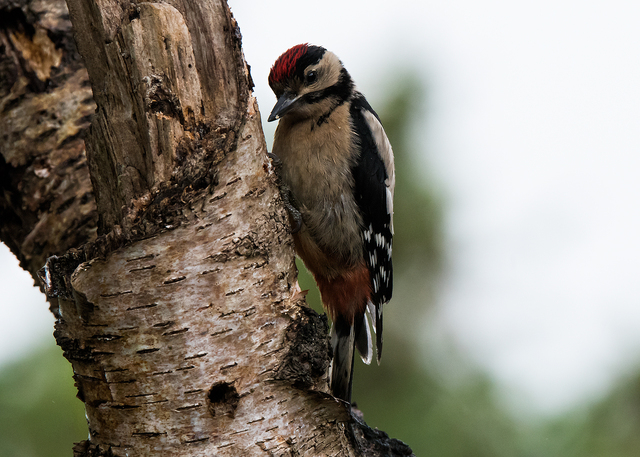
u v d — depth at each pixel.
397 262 10.58
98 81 5.36
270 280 5.58
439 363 10.47
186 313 5.20
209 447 5.28
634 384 9.70
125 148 5.27
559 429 9.76
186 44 5.24
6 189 7.42
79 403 9.23
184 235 5.18
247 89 5.58
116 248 5.06
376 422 10.01
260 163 5.59
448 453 9.76
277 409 5.49
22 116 7.30
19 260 7.70
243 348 5.38
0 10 7.17
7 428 9.12
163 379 5.21
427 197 10.43
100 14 5.19
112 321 5.15
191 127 5.30
